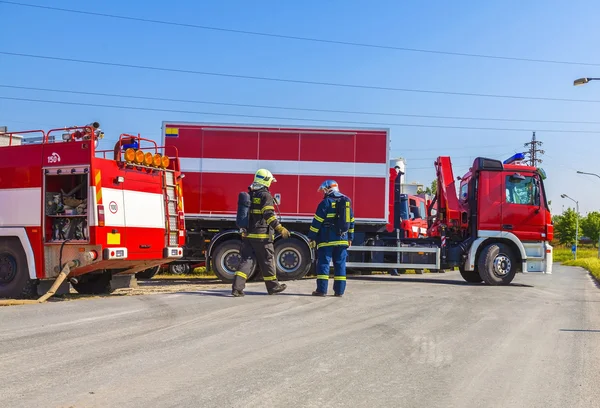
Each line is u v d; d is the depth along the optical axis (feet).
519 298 34.91
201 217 47.21
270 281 32.30
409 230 58.54
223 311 26.08
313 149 47.57
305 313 25.88
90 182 32.27
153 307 27.12
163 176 37.68
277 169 47.47
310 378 15.96
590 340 22.45
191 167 47.50
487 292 37.60
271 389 14.87
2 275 34.27
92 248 32.35
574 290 45.01
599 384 16.38
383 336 21.54
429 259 47.11
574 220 293.23
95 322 23.16
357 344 20.10
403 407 13.88
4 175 34.40
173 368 16.57
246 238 31.94
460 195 49.29
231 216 47.29
